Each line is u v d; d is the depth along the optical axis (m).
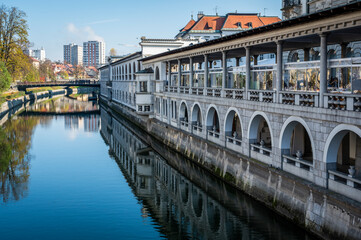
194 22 84.00
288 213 16.62
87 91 154.62
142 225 18.33
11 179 26.59
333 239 13.71
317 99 15.41
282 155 17.92
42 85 94.69
